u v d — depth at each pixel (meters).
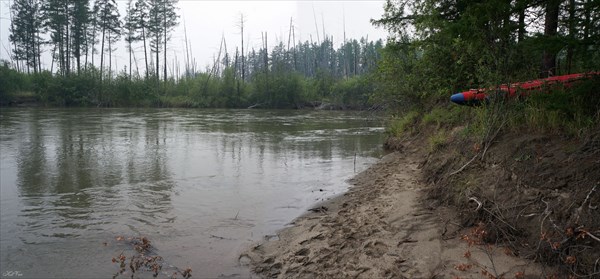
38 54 59.75
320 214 6.97
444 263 4.55
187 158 12.71
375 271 4.58
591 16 6.43
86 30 56.09
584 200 4.34
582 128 5.41
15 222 6.55
